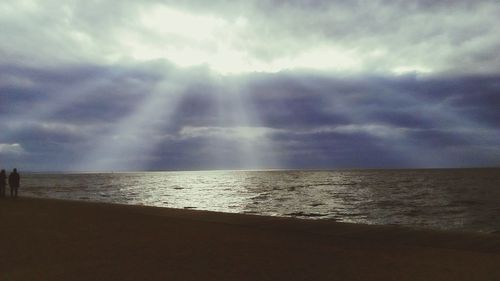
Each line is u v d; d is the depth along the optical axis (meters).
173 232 10.85
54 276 6.28
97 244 9.08
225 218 13.65
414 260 7.28
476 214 29.36
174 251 8.23
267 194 54.25
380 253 7.92
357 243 9.03
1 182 26.12
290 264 7.03
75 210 17.09
